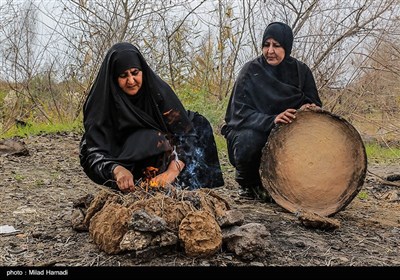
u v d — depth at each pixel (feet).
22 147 21.88
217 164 14.05
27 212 14.42
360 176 14.64
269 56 16.33
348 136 14.88
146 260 10.68
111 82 12.76
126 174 11.96
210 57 28.48
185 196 11.82
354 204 17.15
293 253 11.85
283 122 14.96
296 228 13.56
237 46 28.25
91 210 12.43
